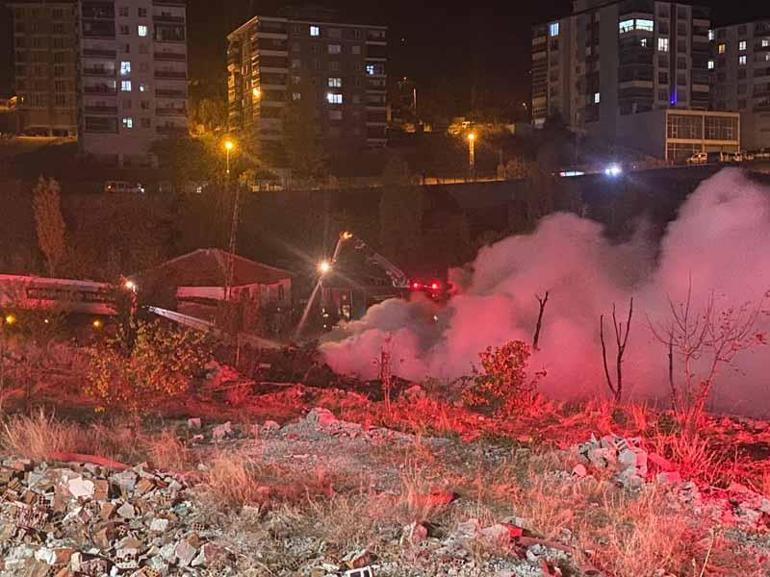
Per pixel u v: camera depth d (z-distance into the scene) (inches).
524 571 181.3
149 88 4020.7
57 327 791.1
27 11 4832.7
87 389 402.9
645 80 3836.1
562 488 259.1
